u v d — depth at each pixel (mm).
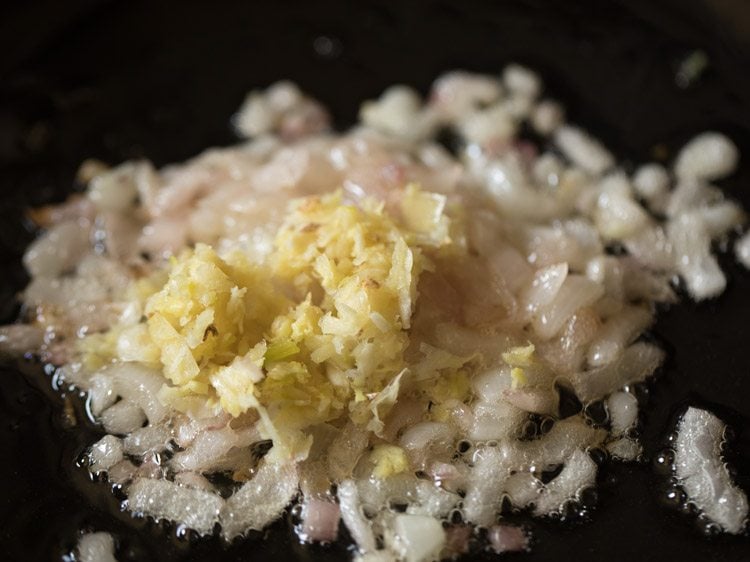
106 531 86
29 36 132
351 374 85
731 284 104
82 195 118
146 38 135
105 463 90
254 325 89
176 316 88
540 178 116
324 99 129
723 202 112
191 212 110
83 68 132
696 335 99
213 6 138
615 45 130
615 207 109
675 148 118
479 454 88
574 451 88
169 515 86
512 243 103
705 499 85
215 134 125
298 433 84
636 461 89
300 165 109
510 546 83
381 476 85
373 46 134
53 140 124
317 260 90
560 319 94
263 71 132
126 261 107
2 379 98
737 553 83
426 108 126
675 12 130
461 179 112
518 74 128
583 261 102
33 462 91
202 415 87
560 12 134
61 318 101
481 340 92
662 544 83
